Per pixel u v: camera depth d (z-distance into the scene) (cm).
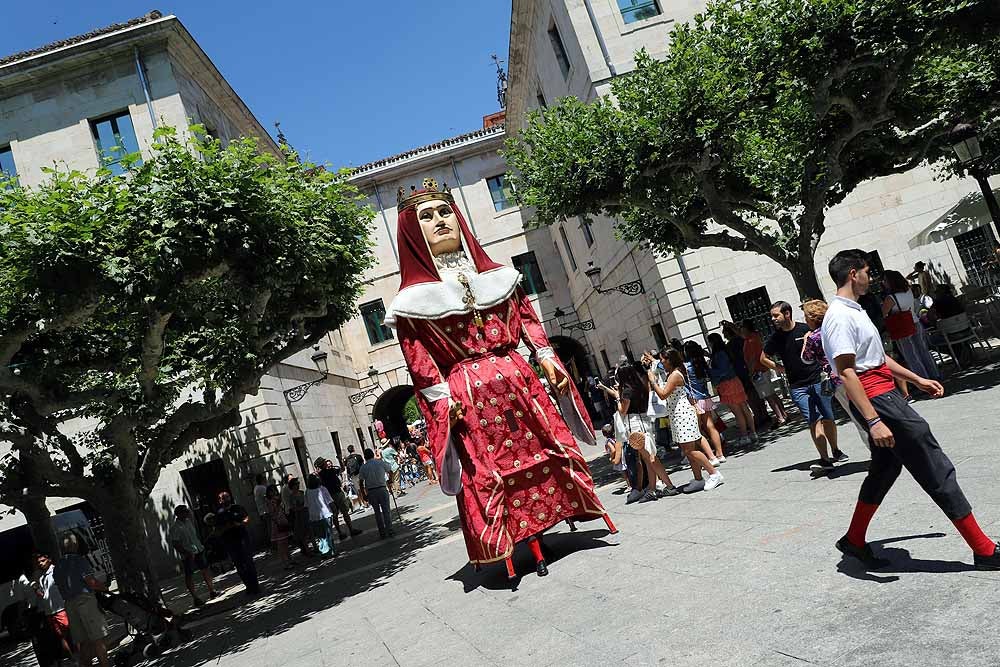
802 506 550
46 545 1182
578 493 639
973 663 254
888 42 902
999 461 516
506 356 652
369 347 3228
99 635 805
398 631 561
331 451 2439
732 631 346
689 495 748
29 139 1853
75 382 1115
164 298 790
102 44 1831
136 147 1858
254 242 840
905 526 429
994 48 1096
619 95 1089
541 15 1980
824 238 1825
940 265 1805
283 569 1298
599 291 2012
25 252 737
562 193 1072
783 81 962
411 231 661
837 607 339
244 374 1017
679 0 1773
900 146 1222
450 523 1233
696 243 1237
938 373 1008
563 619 447
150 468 1068
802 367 656
